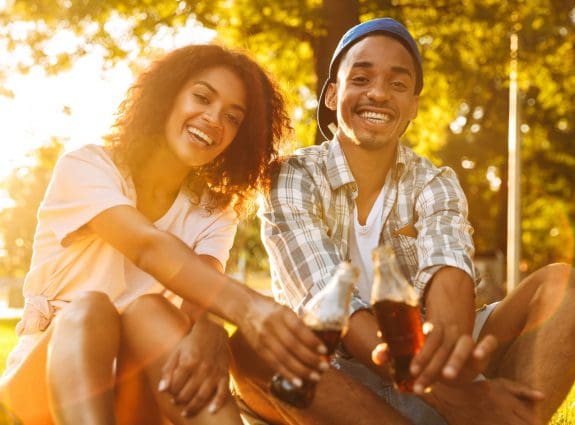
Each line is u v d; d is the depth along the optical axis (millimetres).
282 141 3617
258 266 37281
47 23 11125
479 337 3078
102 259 2938
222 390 2357
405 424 2613
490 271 22516
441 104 13016
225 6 10805
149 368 2406
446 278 2904
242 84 3121
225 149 3289
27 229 46531
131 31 10859
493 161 24641
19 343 2961
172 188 3191
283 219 3252
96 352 2277
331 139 3766
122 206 2750
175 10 10820
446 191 3314
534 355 2668
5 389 2611
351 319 2721
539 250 29672
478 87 13758
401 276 2158
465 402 2502
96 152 2986
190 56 3061
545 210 27453
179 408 2363
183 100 3045
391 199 3330
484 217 28062
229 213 3400
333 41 9086
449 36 11664
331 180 3324
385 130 3266
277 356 2186
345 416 2582
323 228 3283
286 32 10719
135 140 3035
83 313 2307
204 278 2457
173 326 2416
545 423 2650
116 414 2445
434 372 2186
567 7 11922
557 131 21609
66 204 2859
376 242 3334
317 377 2174
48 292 2955
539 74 13398
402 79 3287
